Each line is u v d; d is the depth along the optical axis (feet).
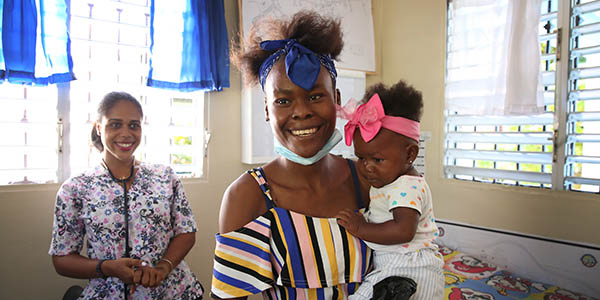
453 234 8.30
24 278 6.24
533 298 6.19
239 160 8.37
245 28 7.85
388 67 9.94
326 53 3.04
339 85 9.22
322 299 2.99
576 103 6.75
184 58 7.30
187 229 5.64
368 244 3.25
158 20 7.09
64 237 4.96
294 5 8.45
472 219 8.11
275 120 2.85
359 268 3.12
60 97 6.54
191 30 7.34
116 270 4.68
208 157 7.99
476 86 7.92
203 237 7.94
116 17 6.99
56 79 6.12
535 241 7.06
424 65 9.09
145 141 7.47
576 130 6.75
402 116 3.54
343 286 3.11
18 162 6.28
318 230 3.04
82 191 5.04
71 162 6.64
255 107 8.04
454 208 8.44
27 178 6.31
